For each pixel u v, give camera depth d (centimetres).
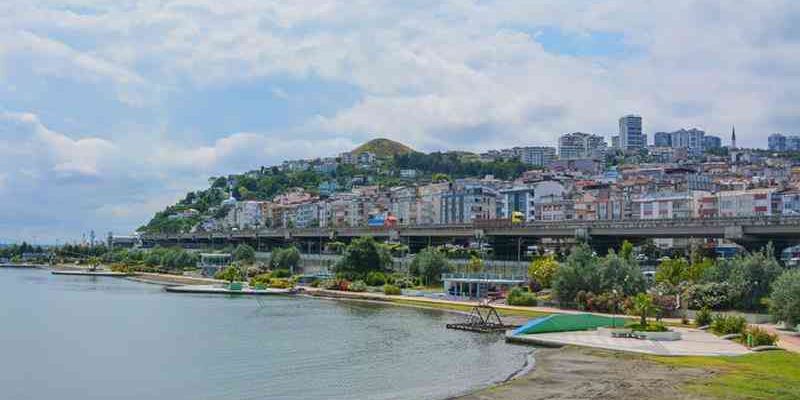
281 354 9675
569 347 9406
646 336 10025
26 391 7675
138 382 8031
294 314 14750
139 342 11031
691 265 14612
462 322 12838
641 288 13700
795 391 6569
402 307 16000
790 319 10125
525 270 18450
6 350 10362
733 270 12556
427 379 7869
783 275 10544
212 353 9869
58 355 9894
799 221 15188
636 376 7381
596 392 6725
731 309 12275
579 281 14150
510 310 13988
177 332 12112
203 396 7275
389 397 7000
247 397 7169
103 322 13700
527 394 6719
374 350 9919
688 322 11669
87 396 7431
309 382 7812
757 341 9019
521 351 9638
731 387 6750
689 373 7450
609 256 14075
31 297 19738
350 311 15225
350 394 7200
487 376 7906
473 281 16550
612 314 12925
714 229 16600
